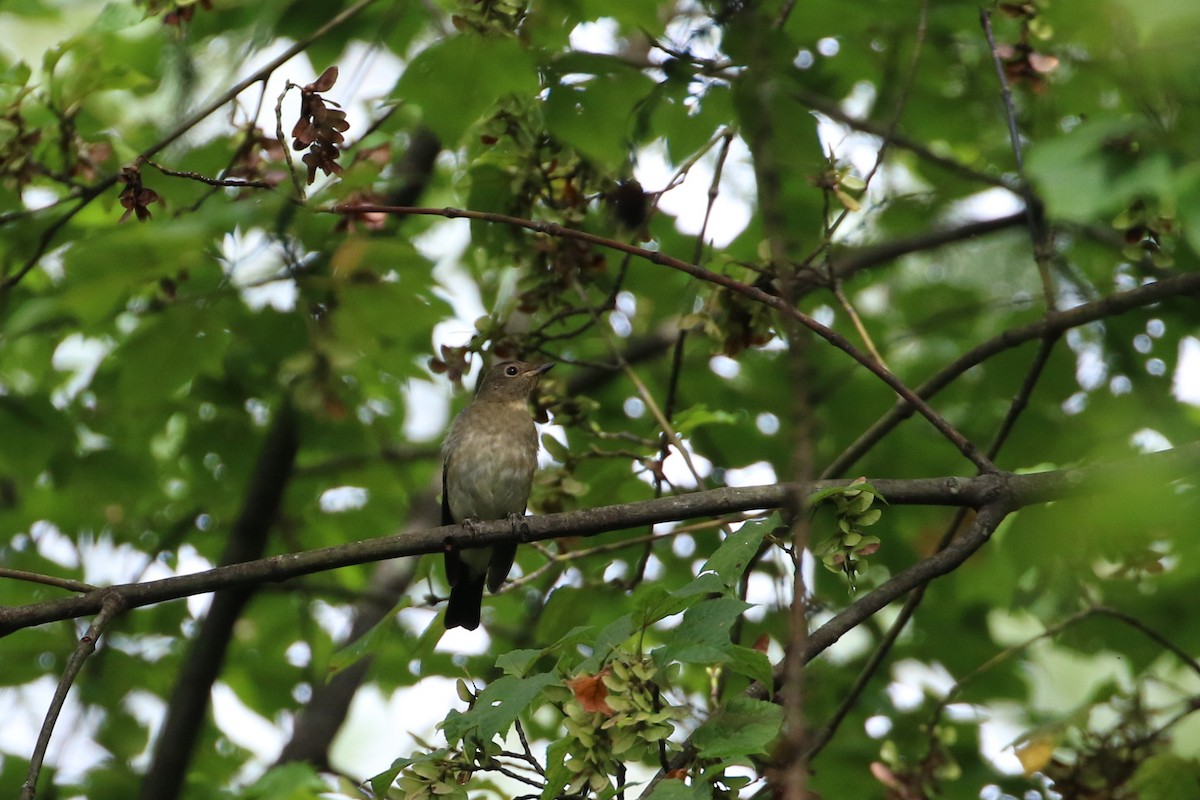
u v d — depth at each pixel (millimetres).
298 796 10570
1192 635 11688
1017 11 9547
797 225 13148
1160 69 7836
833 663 13352
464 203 10805
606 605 11938
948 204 14352
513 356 10453
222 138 11406
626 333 14023
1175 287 9578
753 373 14648
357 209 8070
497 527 8742
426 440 17422
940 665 13516
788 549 7879
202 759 15664
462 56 8875
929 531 13555
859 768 12086
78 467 14711
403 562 15211
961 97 13078
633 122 10305
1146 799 9203
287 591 14266
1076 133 7656
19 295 13398
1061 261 13430
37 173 10359
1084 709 9531
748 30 8523
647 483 11664
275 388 14594
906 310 15109
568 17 9180
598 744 6223
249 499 13969
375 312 11461
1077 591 10969
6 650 14500
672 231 13602
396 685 14891
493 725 6109
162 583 8023
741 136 9469
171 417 15156
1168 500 5613
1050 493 8422
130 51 12992
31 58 14914
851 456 10336
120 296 11492
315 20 11164
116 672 14945
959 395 14062
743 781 6348
